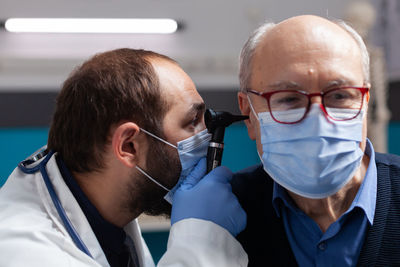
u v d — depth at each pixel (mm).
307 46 884
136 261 1367
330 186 943
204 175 1194
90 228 1111
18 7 2762
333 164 926
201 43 2996
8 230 1032
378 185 984
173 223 1101
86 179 1177
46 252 1012
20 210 1098
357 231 962
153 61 1174
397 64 3025
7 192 1154
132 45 2918
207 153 1208
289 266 1022
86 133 1133
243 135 2869
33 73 2779
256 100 972
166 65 1188
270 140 960
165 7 2932
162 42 2961
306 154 919
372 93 2355
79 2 2816
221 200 1083
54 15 2799
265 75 923
